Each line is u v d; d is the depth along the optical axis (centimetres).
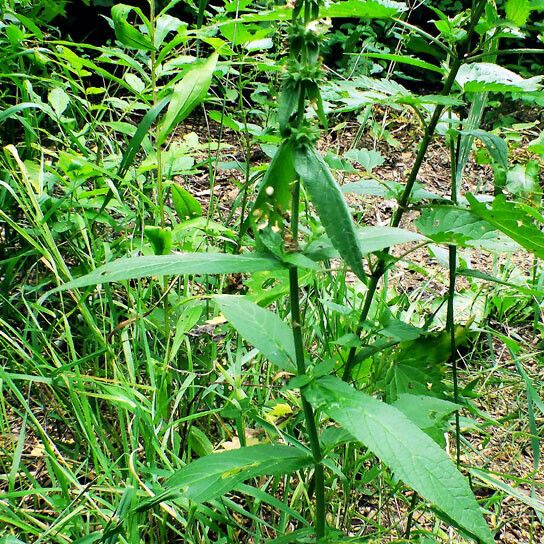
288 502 177
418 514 186
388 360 161
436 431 143
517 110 530
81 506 134
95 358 188
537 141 155
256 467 113
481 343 250
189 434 166
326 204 92
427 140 132
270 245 100
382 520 183
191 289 202
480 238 130
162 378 167
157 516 148
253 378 191
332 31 553
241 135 270
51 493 168
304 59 94
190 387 178
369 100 120
